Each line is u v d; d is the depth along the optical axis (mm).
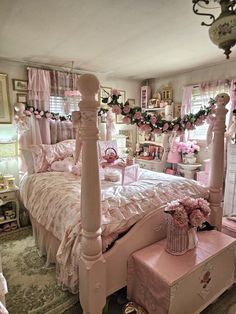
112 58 2971
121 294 1820
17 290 1871
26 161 2965
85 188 1312
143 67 3461
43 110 3221
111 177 2443
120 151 3980
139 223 1692
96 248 1386
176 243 1614
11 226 2961
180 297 1435
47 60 3041
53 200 2084
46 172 2879
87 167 1290
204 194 2221
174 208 1627
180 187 2205
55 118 3301
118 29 2070
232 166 2865
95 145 1291
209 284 1646
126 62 3170
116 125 4207
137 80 4453
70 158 3111
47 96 3246
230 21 1331
